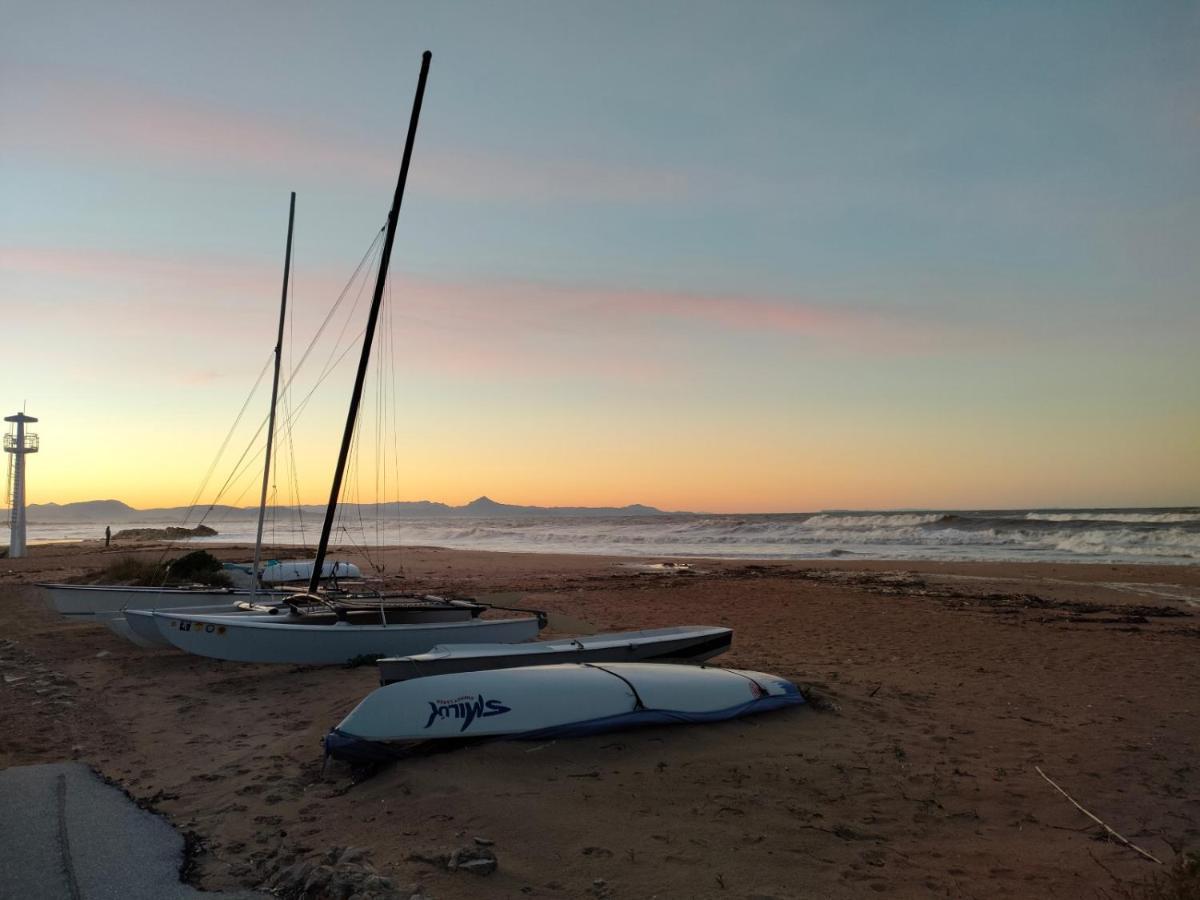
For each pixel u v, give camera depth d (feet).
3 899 12.10
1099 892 12.71
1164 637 38.42
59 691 26.66
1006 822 15.81
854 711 23.15
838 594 57.36
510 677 20.36
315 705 24.53
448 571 81.46
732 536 155.74
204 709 24.61
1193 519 130.11
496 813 15.05
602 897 12.09
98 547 127.85
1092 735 21.89
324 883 12.15
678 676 22.06
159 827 15.14
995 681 28.78
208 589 45.24
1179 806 16.83
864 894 12.46
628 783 16.75
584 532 211.82
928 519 149.59
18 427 116.06
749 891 12.35
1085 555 92.43
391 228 35.65
